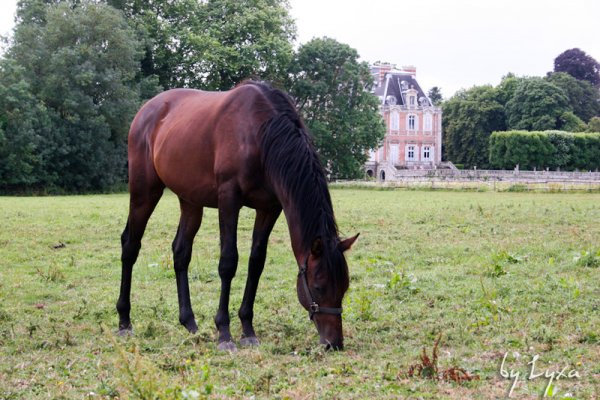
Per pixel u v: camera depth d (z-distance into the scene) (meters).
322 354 5.79
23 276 10.80
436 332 6.77
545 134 84.81
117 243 14.72
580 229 16.84
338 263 5.71
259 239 6.65
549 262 10.99
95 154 46.22
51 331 7.18
